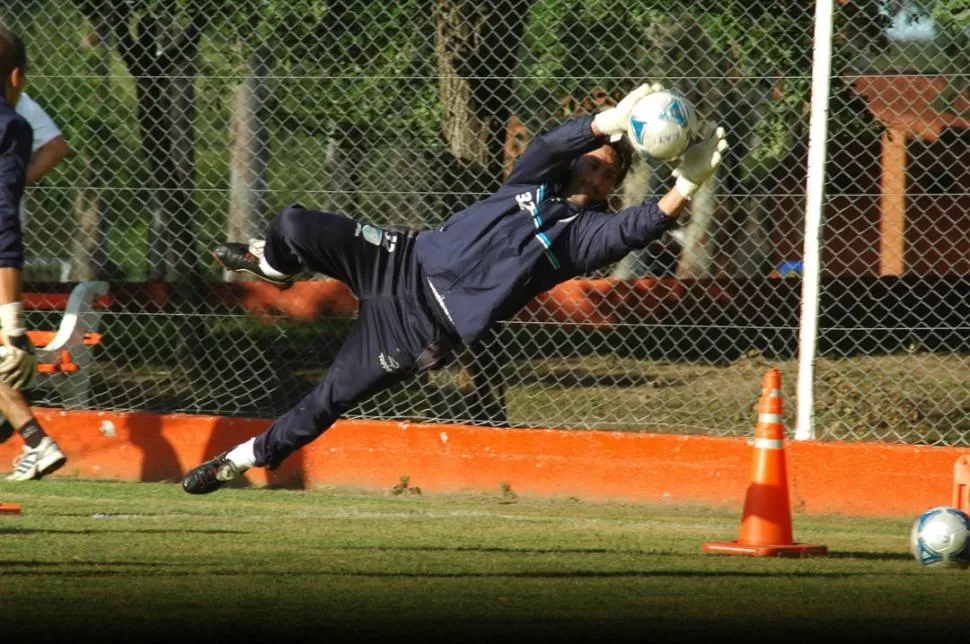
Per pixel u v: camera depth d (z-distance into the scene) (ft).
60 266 173.37
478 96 108.27
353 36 117.80
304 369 139.64
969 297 139.03
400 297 58.39
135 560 57.31
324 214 59.26
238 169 130.72
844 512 87.51
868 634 43.91
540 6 115.24
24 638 40.01
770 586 54.13
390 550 63.31
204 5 123.44
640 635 42.93
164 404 123.75
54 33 122.11
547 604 48.52
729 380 128.36
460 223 57.62
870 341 133.80
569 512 85.61
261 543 65.00
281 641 40.45
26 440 80.74
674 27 121.19
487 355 103.24
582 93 111.55
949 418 115.85
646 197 160.25
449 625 43.78
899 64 118.21
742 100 123.24
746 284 133.39
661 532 75.46
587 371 127.85
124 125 126.11
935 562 60.90
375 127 115.44
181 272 123.75
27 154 45.73
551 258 57.06
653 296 131.54
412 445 94.22
